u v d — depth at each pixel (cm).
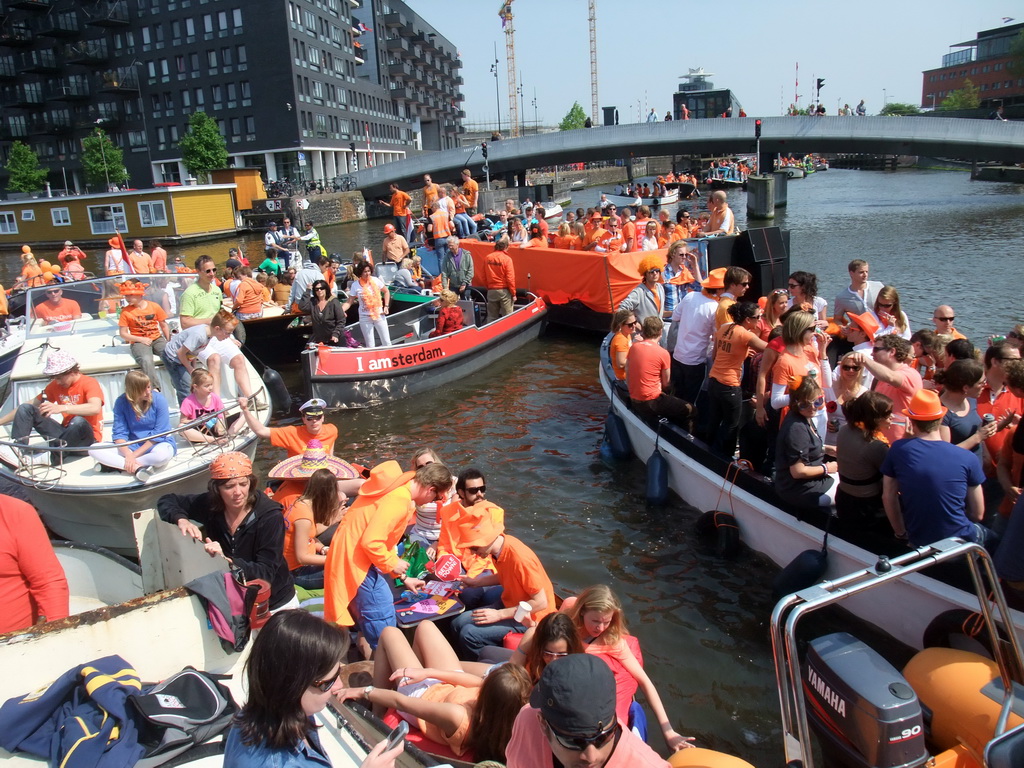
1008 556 405
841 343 813
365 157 6944
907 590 494
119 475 702
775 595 581
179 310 991
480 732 349
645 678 401
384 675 426
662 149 4456
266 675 208
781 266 970
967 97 9462
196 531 400
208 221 3934
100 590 494
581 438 977
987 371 584
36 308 1043
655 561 657
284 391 1083
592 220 1683
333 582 456
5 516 346
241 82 5372
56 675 305
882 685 343
